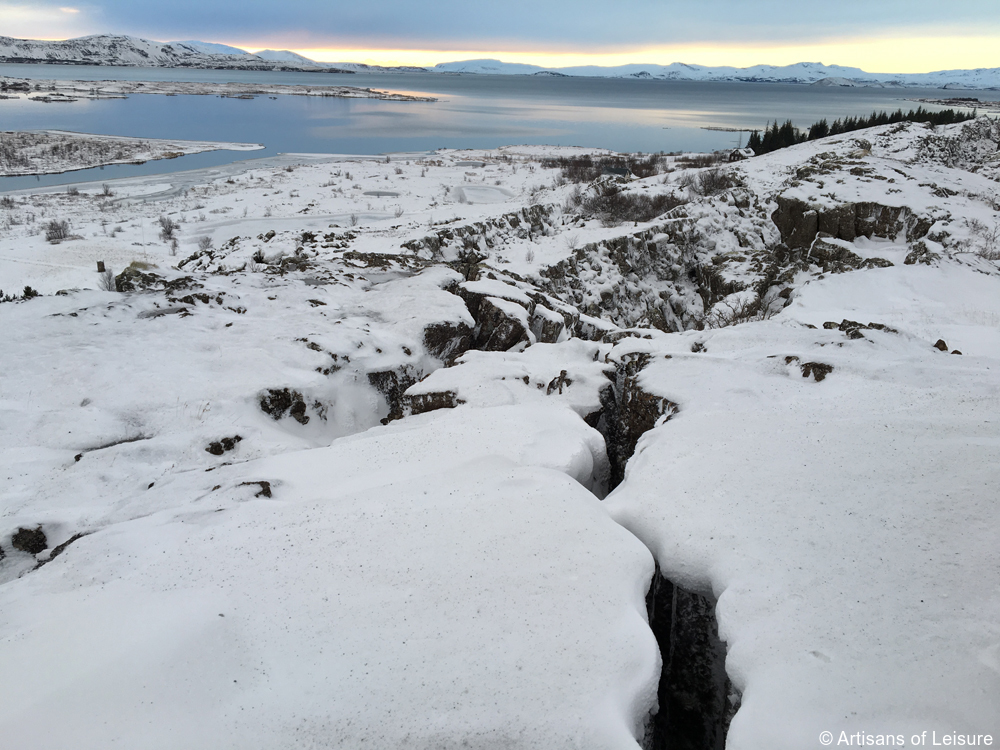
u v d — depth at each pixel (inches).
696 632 222.1
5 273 1060.5
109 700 149.2
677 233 1157.7
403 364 485.4
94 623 174.2
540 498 235.8
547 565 199.0
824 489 223.0
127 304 512.1
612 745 140.8
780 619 174.1
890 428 254.2
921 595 172.2
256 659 165.2
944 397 280.7
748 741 142.9
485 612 180.2
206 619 174.2
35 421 340.5
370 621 177.5
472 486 246.5
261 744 142.6
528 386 410.9
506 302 590.2
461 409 363.6
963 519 194.5
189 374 406.9
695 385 343.3
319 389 423.2
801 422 275.3
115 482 299.7
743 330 438.0
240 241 1077.8
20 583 206.8
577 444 294.5
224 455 333.1
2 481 291.7
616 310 1042.7
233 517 236.1
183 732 143.9
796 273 973.8
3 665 158.7
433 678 158.9
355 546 211.6
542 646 168.6
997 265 784.3
